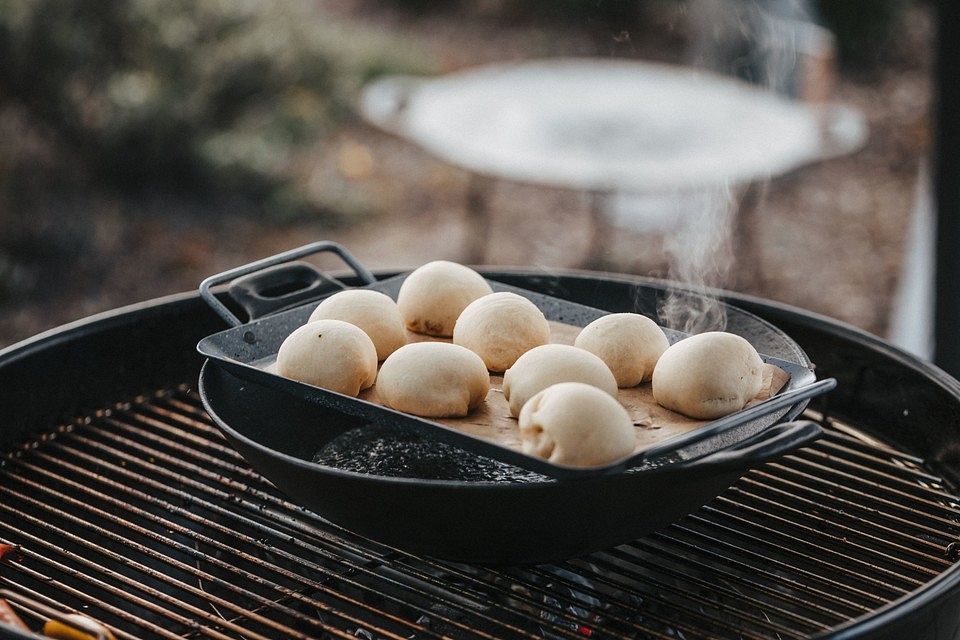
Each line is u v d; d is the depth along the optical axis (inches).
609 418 33.8
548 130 80.0
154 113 104.3
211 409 36.7
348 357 37.3
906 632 33.8
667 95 89.9
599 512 34.1
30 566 40.9
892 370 44.5
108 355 46.1
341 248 44.7
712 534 41.9
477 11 180.1
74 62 99.1
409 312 42.0
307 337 37.6
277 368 38.1
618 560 41.4
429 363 36.9
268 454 34.5
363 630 38.6
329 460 39.4
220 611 39.8
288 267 44.3
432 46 167.0
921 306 72.8
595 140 78.1
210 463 44.3
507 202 119.8
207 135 113.0
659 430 36.9
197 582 41.3
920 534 41.5
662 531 40.8
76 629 35.9
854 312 95.5
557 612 37.1
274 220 110.1
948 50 52.8
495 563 36.5
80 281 93.7
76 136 105.0
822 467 43.3
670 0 171.6
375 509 34.5
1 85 100.1
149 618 40.1
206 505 41.0
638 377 39.0
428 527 34.6
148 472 44.8
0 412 43.3
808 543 40.0
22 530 41.7
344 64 133.4
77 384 45.5
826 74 110.0
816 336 46.4
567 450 33.5
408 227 112.7
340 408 35.6
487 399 38.3
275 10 123.2
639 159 73.0
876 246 109.7
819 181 126.3
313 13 164.6
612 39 171.6
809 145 76.7
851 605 37.4
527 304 40.3
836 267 105.0
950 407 42.1
